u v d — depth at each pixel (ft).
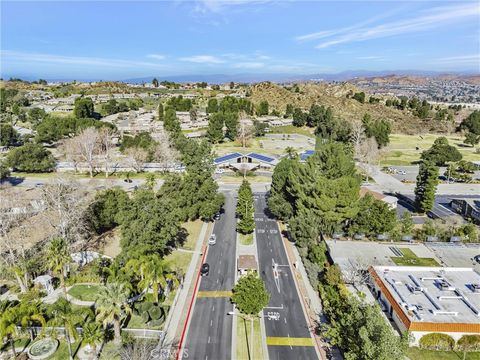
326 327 148.25
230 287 186.50
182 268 202.80
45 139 461.37
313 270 197.88
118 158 402.93
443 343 141.90
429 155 423.64
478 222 263.29
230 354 141.79
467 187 357.61
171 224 204.13
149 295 174.50
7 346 141.08
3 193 267.59
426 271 184.34
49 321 138.31
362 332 111.24
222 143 522.88
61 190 224.53
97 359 135.13
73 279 185.98
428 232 237.04
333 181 217.15
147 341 144.36
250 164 399.44
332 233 232.53
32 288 176.65
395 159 460.96
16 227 215.10
